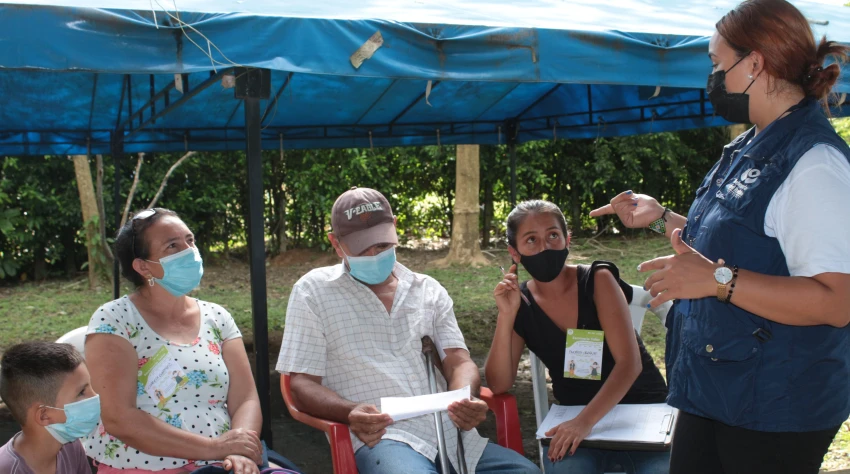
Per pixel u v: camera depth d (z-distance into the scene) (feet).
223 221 38.96
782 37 5.77
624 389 9.02
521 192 41.14
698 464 6.67
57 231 35.91
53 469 7.20
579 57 11.05
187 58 9.21
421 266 35.70
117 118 19.92
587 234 43.29
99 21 8.80
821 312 5.43
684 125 20.39
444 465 8.61
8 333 24.23
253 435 8.30
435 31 10.32
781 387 5.91
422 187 41.55
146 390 8.38
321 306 9.57
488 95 20.16
